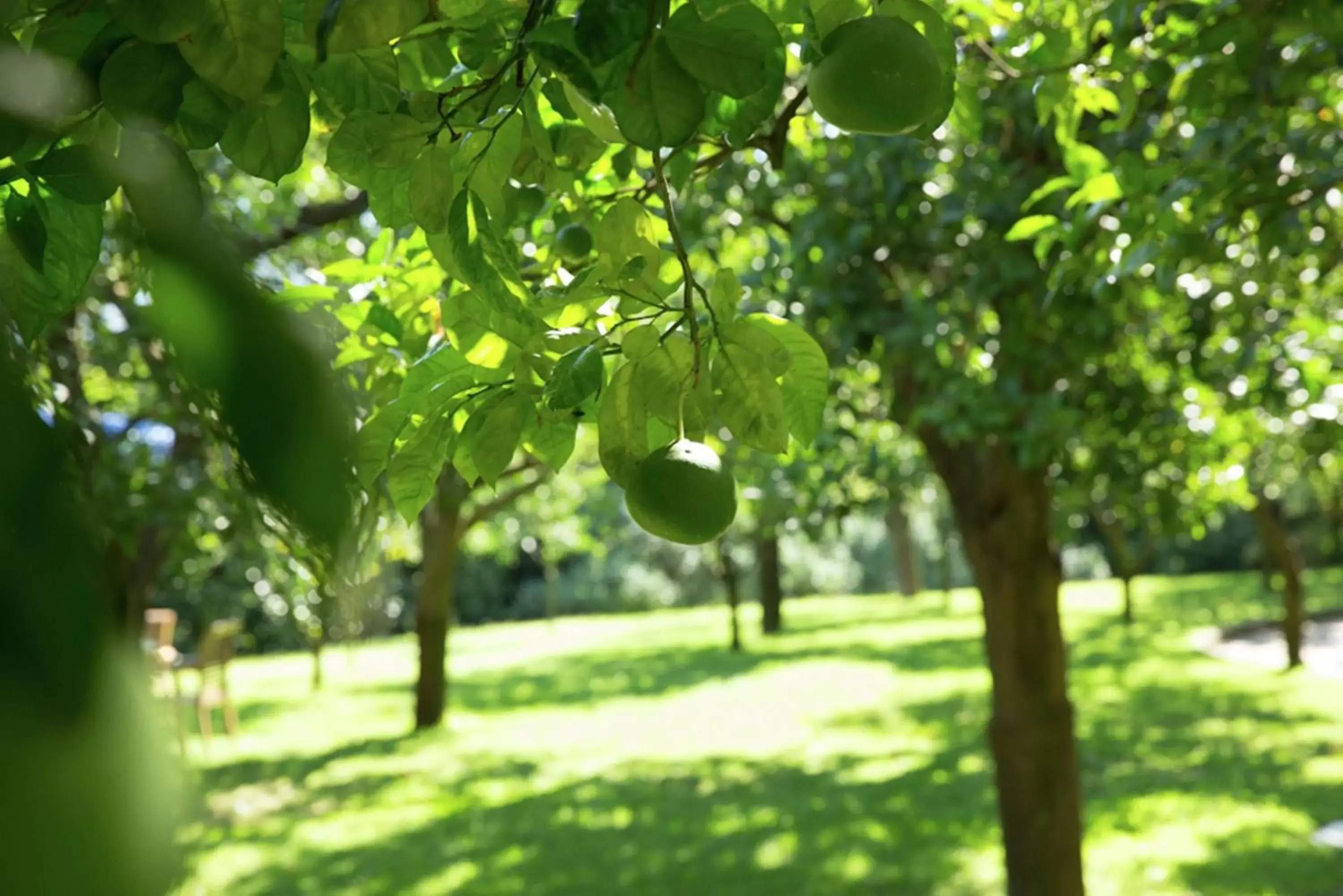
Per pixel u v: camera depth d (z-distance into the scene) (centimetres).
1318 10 312
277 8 106
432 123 154
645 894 903
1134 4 318
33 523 27
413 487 161
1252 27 320
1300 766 1183
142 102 113
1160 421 603
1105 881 863
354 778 1380
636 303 160
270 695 2191
